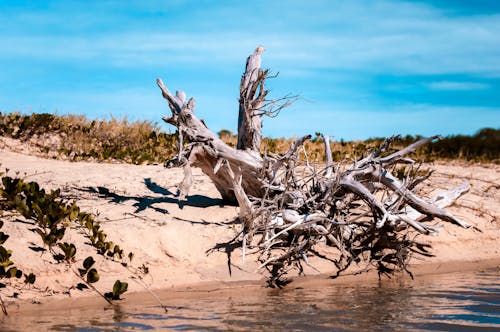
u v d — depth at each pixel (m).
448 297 7.39
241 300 7.06
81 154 12.06
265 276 7.89
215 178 9.06
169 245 7.88
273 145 13.58
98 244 7.39
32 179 9.65
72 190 9.36
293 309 6.66
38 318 6.04
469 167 14.59
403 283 8.24
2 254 6.51
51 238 7.01
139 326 5.86
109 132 13.76
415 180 9.11
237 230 8.54
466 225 8.72
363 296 7.40
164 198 9.48
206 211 9.04
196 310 6.55
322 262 8.48
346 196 8.83
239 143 8.95
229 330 5.80
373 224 8.59
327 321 6.18
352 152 13.72
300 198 8.60
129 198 9.30
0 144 11.95
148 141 13.48
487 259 9.75
